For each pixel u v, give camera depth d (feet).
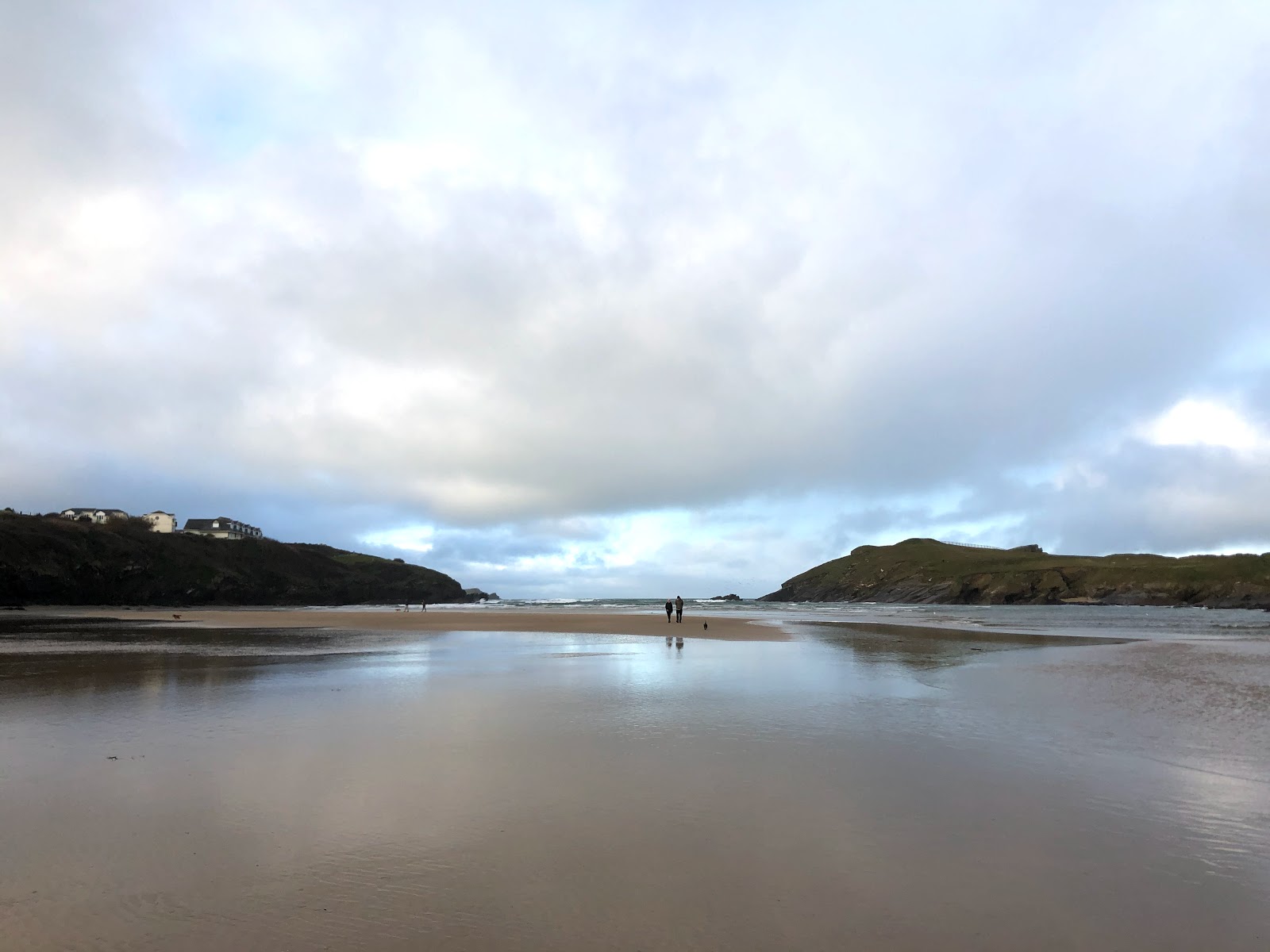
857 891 16.15
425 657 72.38
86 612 246.06
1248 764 28.40
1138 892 16.38
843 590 587.27
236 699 43.39
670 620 145.38
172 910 14.84
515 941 13.69
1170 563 419.74
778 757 28.53
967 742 31.83
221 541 437.99
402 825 20.16
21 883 16.12
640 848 18.54
